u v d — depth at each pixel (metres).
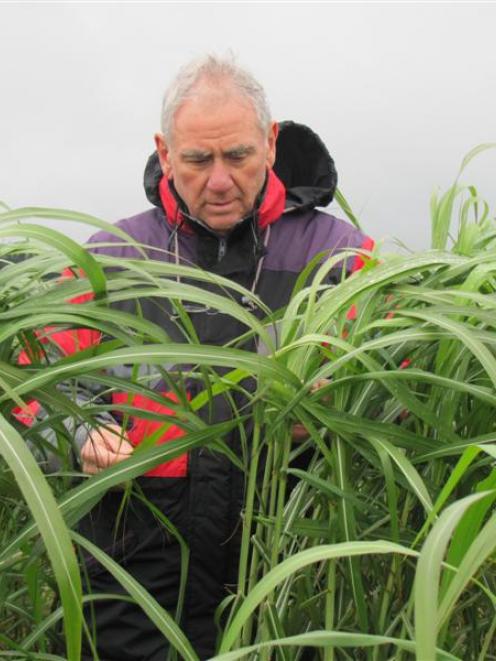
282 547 0.96
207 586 1.50
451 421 0.94
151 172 1.71
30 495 0.62
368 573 1.07
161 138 1.64
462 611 1.06
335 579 0.99
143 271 0.90
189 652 0.78
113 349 0.92
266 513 0.99
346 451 0.95
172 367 1.35
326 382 0.98
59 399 0.89
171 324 1.51
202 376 1.00
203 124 1.48
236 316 0.89
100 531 1.50
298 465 1.35
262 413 0.93
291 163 1.77
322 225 1.66
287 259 1.61
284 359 0.96
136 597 0.80
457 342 0.94
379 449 0.85
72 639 0.61
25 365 0.94
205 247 1.61
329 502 0.95
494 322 0.88
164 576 1.49
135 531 1.49
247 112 1.50
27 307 0.90
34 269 0.98
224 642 0.60
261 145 1.53
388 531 0.94
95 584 1.52
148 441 1.02
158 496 1.46
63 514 0.80
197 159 1.50
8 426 0.65
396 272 0.93
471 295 0.88
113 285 0.92
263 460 1.38
